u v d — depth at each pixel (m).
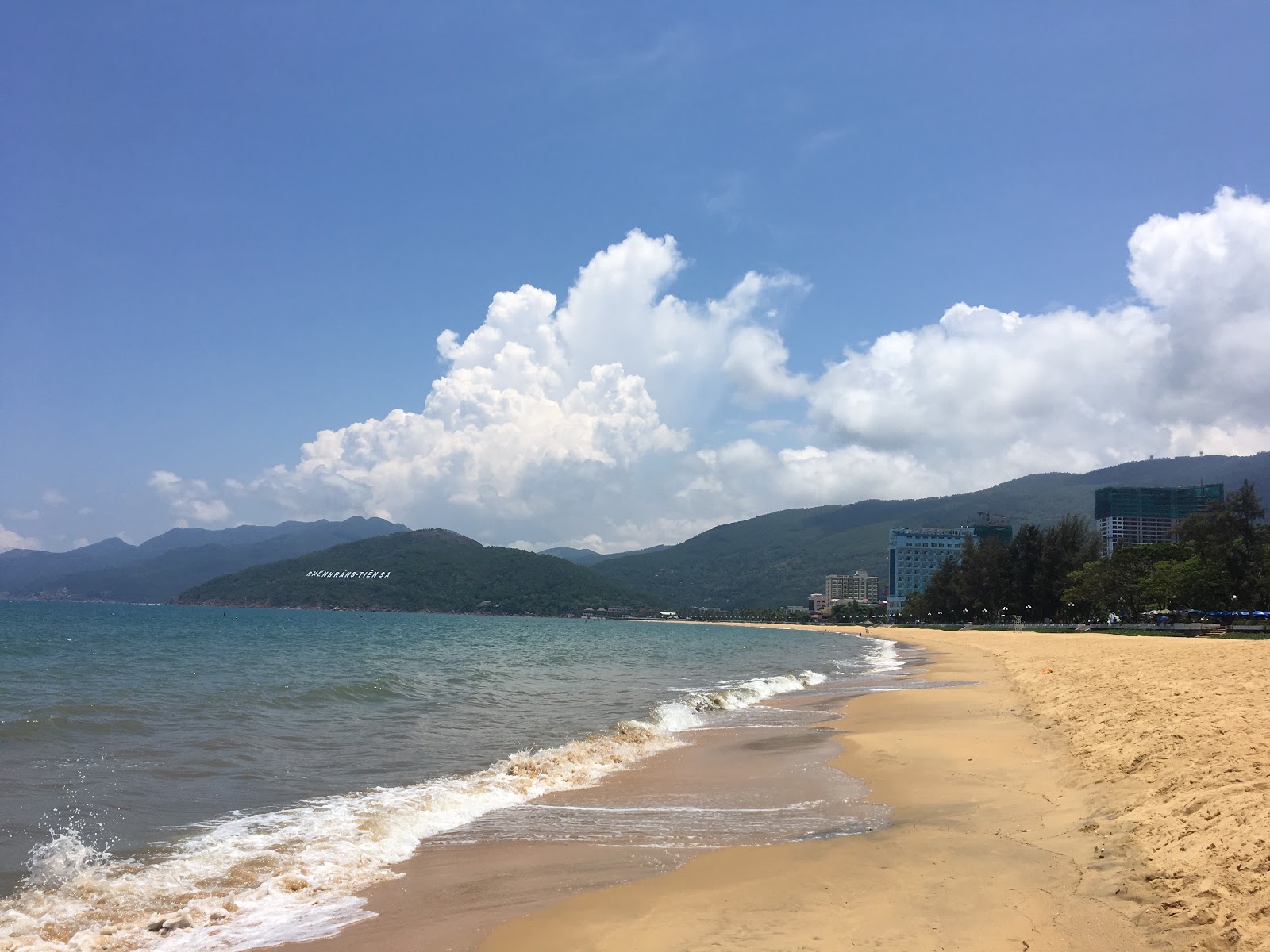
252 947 7.32
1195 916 6.23
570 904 8.20
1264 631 61.22
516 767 15.16
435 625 138.38
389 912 8.16
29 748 15.54
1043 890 7.54
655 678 38.12
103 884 8.76
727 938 7.04
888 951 6.48
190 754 15.63
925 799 12.20
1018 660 42.91
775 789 13.77
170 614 168.25
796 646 89.88
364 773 14.72
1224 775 9.34
